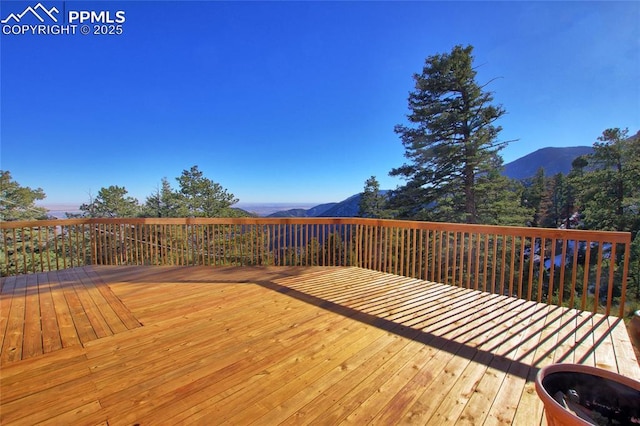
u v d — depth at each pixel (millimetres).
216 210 18812
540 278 3188
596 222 15453
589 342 2287
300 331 2467
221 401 1560
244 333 2424
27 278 4273
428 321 2693
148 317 2770
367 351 2127
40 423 1388
